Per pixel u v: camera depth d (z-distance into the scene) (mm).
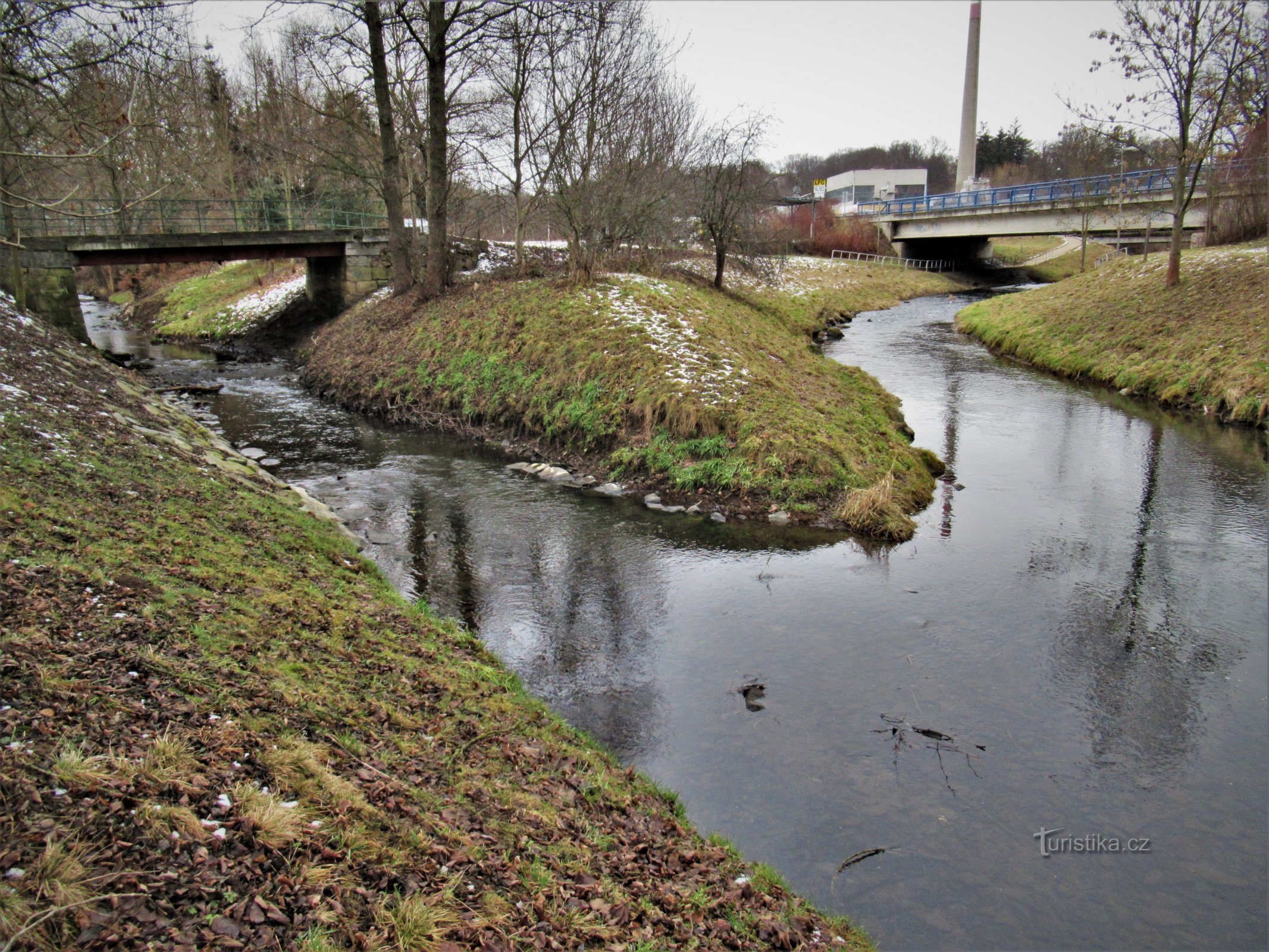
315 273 35625
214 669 6098
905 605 10891
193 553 8469
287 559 9648
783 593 11258
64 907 3559
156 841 4152
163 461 11805
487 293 25703
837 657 9492
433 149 26516
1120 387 23984
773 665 9305
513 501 15141
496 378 21219
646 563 12281
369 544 12609
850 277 51812
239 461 15352
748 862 6168
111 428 12492
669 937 4934
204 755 4957
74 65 9266
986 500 15031
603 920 4863
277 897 4105
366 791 5316
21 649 5336
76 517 8156
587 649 9602
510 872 5023
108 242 27641
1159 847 6582
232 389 25859
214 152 38156
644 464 16547
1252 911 5969
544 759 6805
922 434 19422
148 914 3738
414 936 4133
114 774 4461
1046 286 37562
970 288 58094
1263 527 13500
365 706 6566
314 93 39500
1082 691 8812
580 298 23500
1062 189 51531
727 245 32500
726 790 7164
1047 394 23547
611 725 8055
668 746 7770
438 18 24797
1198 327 24438
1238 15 24453
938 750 7773
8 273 25969
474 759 6402
